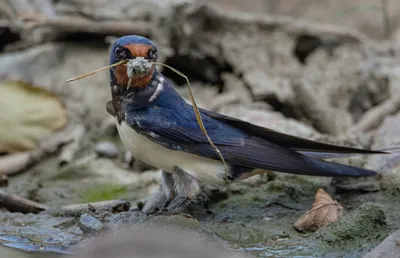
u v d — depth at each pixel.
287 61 14.30
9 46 14.10
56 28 13.60
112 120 12.59
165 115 8.89
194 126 8.95
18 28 14.08
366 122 12.90
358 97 14.12
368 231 8.29
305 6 18.78
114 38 13.90
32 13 13.87
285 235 8.64
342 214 8.85
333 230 8.34
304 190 9.93
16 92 12.30
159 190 9.94
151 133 8.77
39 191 10.84
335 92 14.02
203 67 14.05
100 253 7.55
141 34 13.84
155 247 7.52
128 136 9.03
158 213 8.93
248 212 9.46
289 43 14.54
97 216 8.89
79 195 10.77
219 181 9.12
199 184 9.64
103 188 10.93
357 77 14.22
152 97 8.93
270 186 10.02
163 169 9.15
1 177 10.92
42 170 11.51
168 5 13.96
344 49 14.90
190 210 9.65
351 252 7.97
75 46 13.91
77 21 13.63
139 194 10.72
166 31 13.84
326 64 14.55
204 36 14.00
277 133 9.06
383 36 18.16
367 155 10.47
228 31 14.23
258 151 9.00
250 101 13.38
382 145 10.73
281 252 8.12
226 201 9.84
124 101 8.95
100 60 13.63
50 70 13.45
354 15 18.47
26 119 12.09
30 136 12.02
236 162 8.93
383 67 14.40
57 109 12.38
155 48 8.95
